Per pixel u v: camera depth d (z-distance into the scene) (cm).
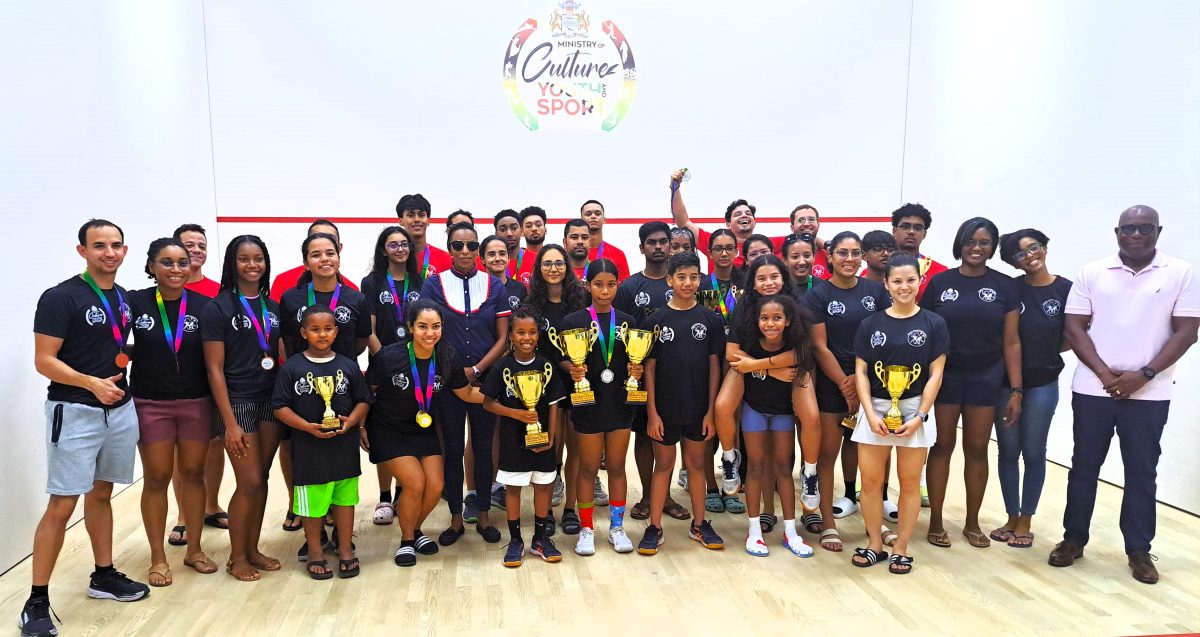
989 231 346
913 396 330
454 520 371
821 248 492
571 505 391
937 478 365
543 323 367
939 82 644
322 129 632
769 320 338
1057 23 504
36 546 274
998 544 369
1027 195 534
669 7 661
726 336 385
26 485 349
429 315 327
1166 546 363
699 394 352
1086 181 479
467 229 377
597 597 306
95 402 282
